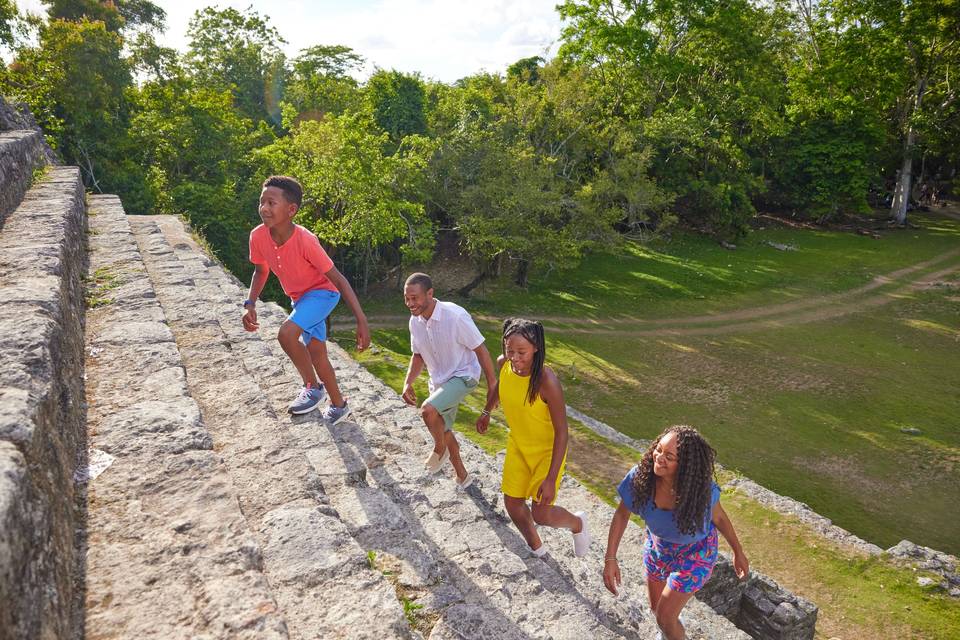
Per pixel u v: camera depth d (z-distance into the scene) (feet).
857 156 158.61
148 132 101.76
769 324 101.35
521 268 116.88
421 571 10.96
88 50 91.97
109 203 36.81
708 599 24.35
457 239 140.05
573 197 119.65
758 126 159.63
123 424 11.02
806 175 168.35
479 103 131.23
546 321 102.12
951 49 155.94
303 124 104.83
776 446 63.67
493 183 107.86
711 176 151.12
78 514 8.61
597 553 17.99
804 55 171.63
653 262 133.28
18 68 89.76
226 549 8.10
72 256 18.98
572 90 131.64
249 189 104.68
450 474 17.54
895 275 125.29
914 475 58.75
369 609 7.96
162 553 7.97
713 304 110.63
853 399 75.00
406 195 110.11
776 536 42.88
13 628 5.26
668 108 153.69
